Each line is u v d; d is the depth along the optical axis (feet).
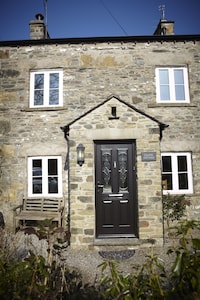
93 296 9.34
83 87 26.94
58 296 9.06
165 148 26.13
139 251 18.76
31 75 27.84
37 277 8.51
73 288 10.14
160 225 19.81
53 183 26.40
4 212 25.90
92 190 20.13
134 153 21.25
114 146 21.36
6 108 27.20
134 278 8.14
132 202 20.94
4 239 15.89
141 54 27.30
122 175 21.17
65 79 27.12
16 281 7.97
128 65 27.14
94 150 21.17
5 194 26.18
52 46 27.63
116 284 7.83
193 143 26.32
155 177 20.31
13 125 26.96
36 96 27.76
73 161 20.45
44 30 30.66
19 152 26.63
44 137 26.63
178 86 27.48
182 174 26.37
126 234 20.67
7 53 27.76
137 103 26.68
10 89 27.37
